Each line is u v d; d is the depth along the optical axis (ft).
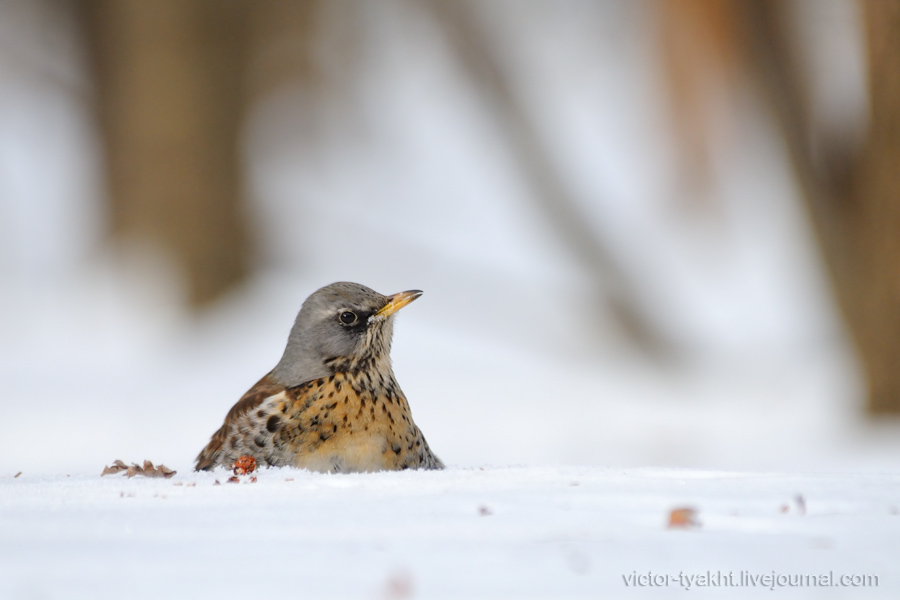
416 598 10.07
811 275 77.51
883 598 10.00
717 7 66.95
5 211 97.96
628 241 84.28
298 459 23.31
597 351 72.79
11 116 113.50
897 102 53.06
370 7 115.65
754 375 65.16
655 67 87.10
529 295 81.20
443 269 85.87
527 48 105.50
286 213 93.20
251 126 90.48
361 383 23.95
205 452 25.25
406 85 113.39
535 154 88.53
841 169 55.72
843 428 52.54
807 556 11.56
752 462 45.37
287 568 11.15
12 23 112.98
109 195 90.38
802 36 60.23
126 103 87.66
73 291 84.74
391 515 14.08
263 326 78.69
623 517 13.80
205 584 10.48
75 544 12.39
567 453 52.06
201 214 84.43
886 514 13.99
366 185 100.32
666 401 61.93
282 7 103.35
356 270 86.84
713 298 79.05
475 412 59.82
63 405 60.95
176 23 85.71
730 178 86.28
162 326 79.00
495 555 11.69
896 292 53.42
